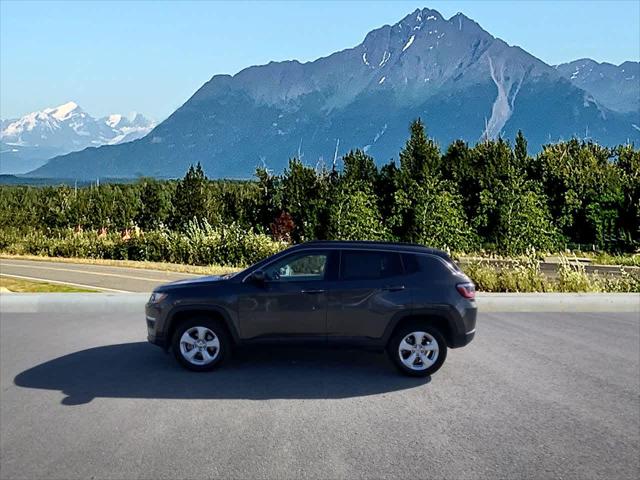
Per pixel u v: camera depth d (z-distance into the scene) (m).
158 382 8.52
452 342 8.79
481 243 42.22
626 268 31.88
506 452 6.23
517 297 15.48
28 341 11.09
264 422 7.00
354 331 8.68
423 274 8.78
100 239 42.94
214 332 8.88
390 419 7.12
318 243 8.99
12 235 53.06
